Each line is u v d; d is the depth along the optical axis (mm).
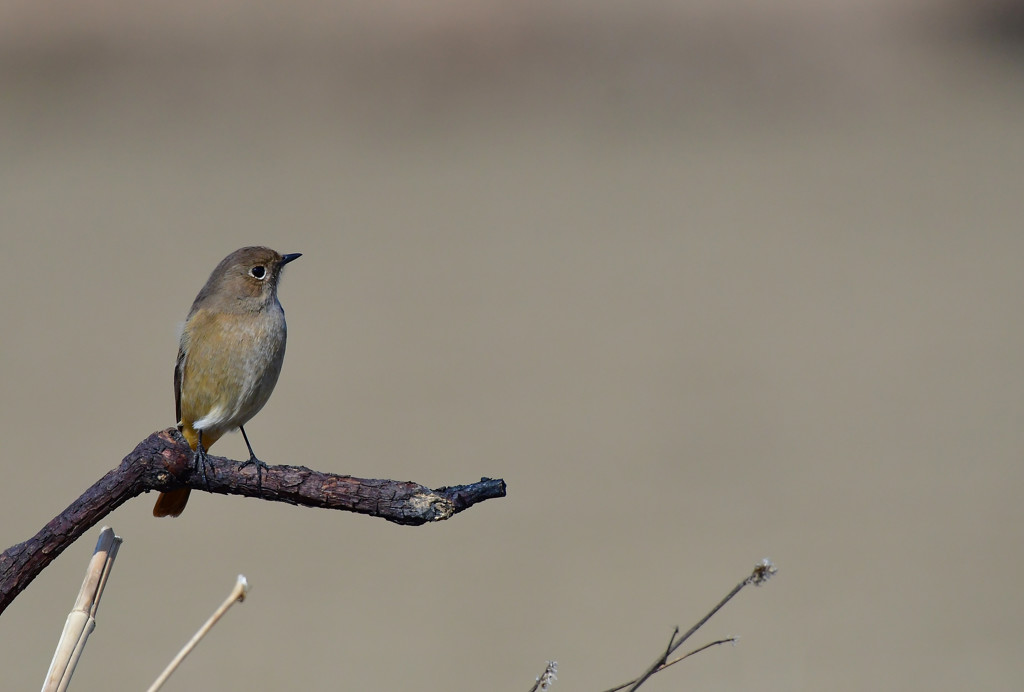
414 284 26078
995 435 17234
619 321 23266
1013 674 10602
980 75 50500
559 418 17953
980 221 30734
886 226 30547
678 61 48562
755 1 55125
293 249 28781
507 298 24984
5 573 3318
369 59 47906
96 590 3230
